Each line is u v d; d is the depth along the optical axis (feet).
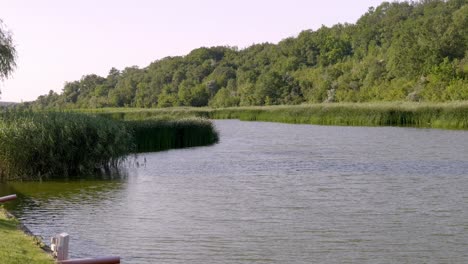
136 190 67.26
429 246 42.06
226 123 233.35
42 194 64.59
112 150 82.07
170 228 48.06
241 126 208.74
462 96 249.55
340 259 39.22
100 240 44.29
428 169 83.82
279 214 53.31
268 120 250.37
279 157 102.47
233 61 590.55
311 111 227.40
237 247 42.34
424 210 54.44
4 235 38.24
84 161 80.38
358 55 478.59
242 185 70.74
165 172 82.84
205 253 40.86
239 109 274.57
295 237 44.96
